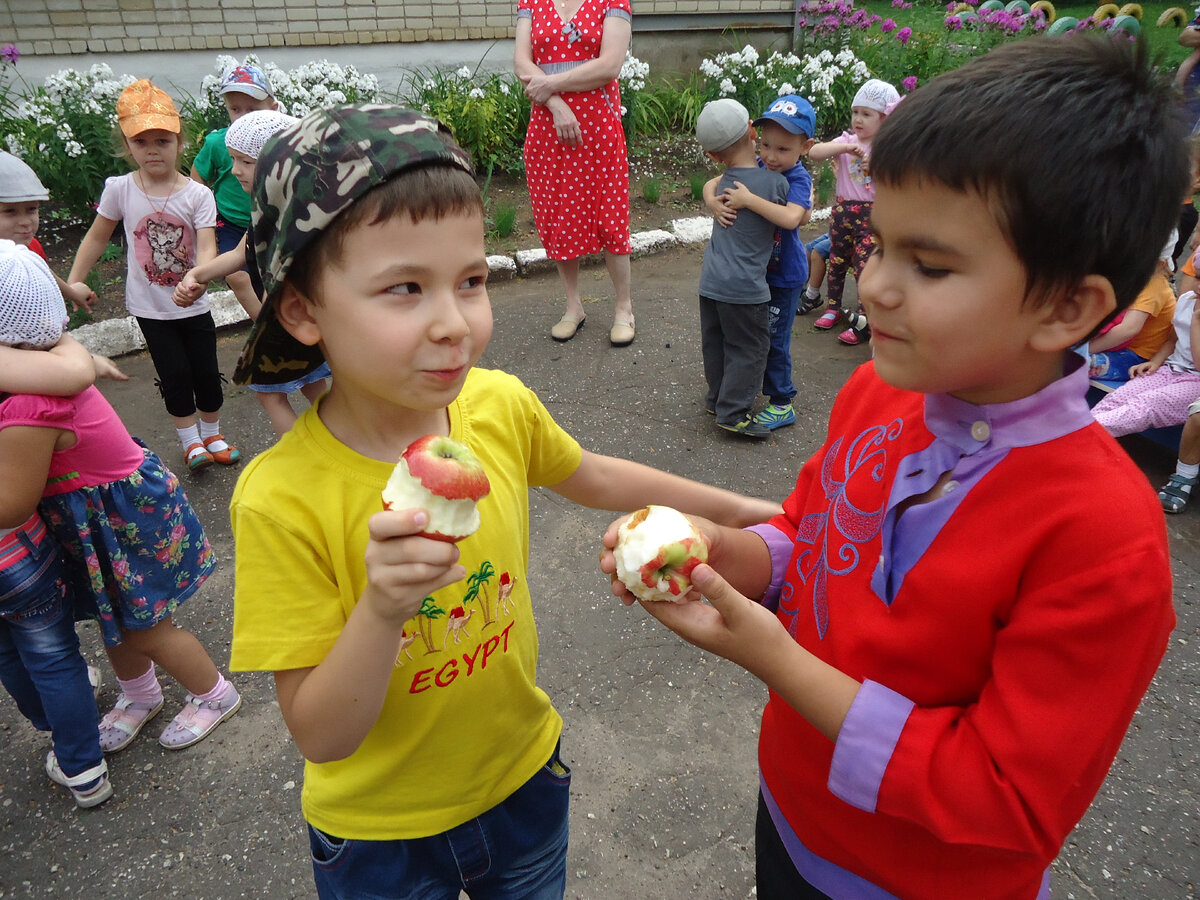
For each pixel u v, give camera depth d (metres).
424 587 0.98
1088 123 0.80
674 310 6.12
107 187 4.01
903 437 1.13
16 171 3.36
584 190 5.20
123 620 2.46
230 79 4.49
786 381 4.53
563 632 3.13
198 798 2.53
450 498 0.97
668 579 1.15
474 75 8.70
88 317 5.50
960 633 1.02
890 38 10.59
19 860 2.35
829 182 8.44
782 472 4.20
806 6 10.14
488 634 1.36
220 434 4.42
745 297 4.06
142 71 7.86
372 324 1.04
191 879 2.29
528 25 5.02
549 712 1.60
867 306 0.96
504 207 7.26
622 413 4.73
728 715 2.78
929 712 1.03
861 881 1.23
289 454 1.22
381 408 1.21
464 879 1.51
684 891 2.23
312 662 1.19
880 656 1.10
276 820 2.46
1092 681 0.91
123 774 2.60
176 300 3.73
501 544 1.36
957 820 0.98
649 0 9.67
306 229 1.02
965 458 1.01
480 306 1.11
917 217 0.87
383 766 1.34
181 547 2.54
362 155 0.99
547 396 4.91
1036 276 0.85
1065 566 0.92
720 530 1.38
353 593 1.23
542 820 1.59
